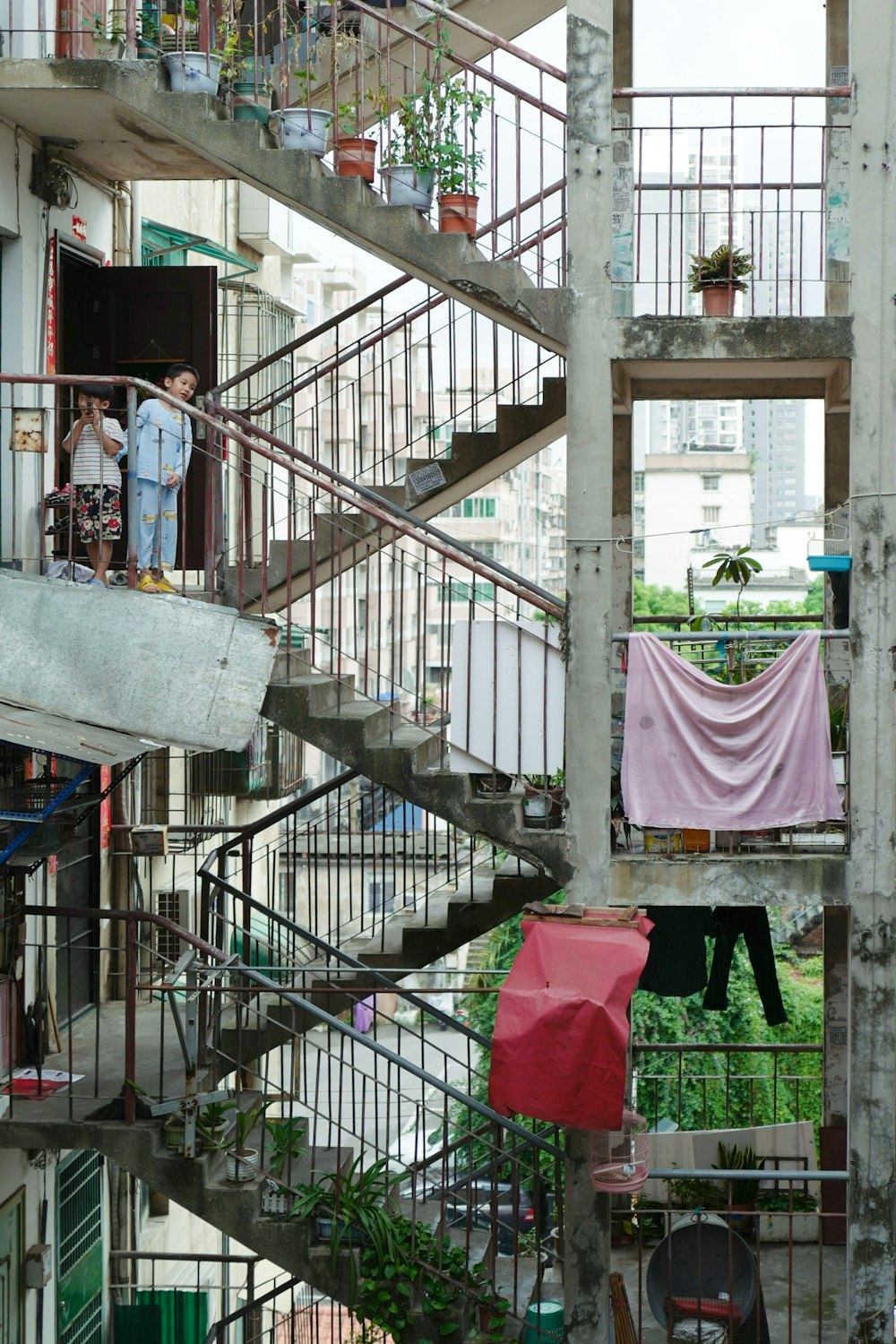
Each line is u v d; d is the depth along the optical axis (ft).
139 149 31.76
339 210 26.96
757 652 30.01
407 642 109.50
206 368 34.53
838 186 30.78
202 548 33.91
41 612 24.67
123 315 34.73
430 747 27.12
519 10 33.24
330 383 34.60
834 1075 32.78
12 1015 27.27
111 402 34.37
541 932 24.56
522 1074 23.40
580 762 26.23
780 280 28.40
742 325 26.17
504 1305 25.91
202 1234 46.01
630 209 30.42
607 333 26.27
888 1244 26.45
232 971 26.66
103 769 34.83
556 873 26.27
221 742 24.47
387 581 104.22
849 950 27.58
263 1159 26.81
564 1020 23.22
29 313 30.63
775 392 32.24
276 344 54.44
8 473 29.78
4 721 23.00
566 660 26.21
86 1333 34.78
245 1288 35.94
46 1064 29.40
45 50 30.42
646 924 25.05
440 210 28.04
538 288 26.45
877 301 26.02
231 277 49.42
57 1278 32.76
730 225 27.86
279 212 57.98
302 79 30.45
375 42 31.50
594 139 26.18
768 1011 29.48
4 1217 29.14
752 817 26.25
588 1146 26.08
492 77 27.63
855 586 26.17
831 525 29.58
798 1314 28.99
